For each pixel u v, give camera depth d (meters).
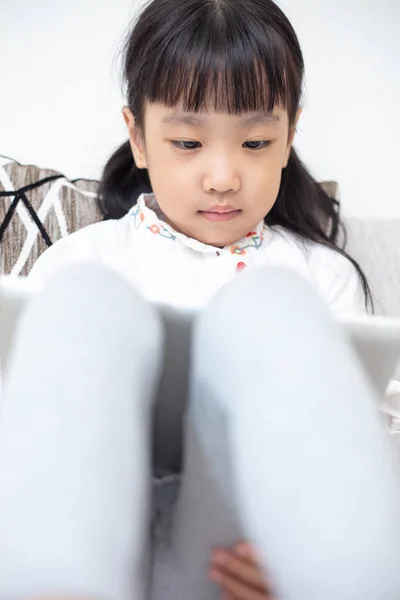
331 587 0.23
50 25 0.90
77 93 0.92
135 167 0.78
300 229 0.78
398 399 0.50
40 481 0.23
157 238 0.68
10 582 0.21
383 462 0.25
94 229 0.72
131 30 0.70
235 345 0.28
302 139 0.94
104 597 0.21
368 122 0.94
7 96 0.93
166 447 0.35
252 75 0.57
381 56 0.92
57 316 0.28
